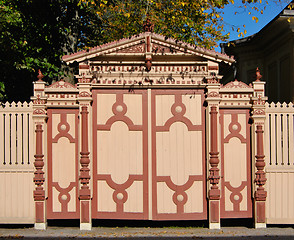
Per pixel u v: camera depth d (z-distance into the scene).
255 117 7.20
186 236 6.70
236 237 6.62
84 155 7.07
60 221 7.84
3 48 9.95
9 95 11.12
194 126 7.26
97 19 14.64
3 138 7.20
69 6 11.98
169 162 7.23
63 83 7.23
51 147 7.24
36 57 11.02
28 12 11.07
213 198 7.10
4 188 7.16
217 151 7.12
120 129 7.27
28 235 6.76
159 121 7.26
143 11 14.74
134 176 7.22
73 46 12.34
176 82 7.24
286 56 10.34
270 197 7.21
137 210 7.20
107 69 7.27
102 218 7.19
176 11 14.19
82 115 7.10
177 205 7.20
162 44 7.19
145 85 7.22
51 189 7.23
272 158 7.24
